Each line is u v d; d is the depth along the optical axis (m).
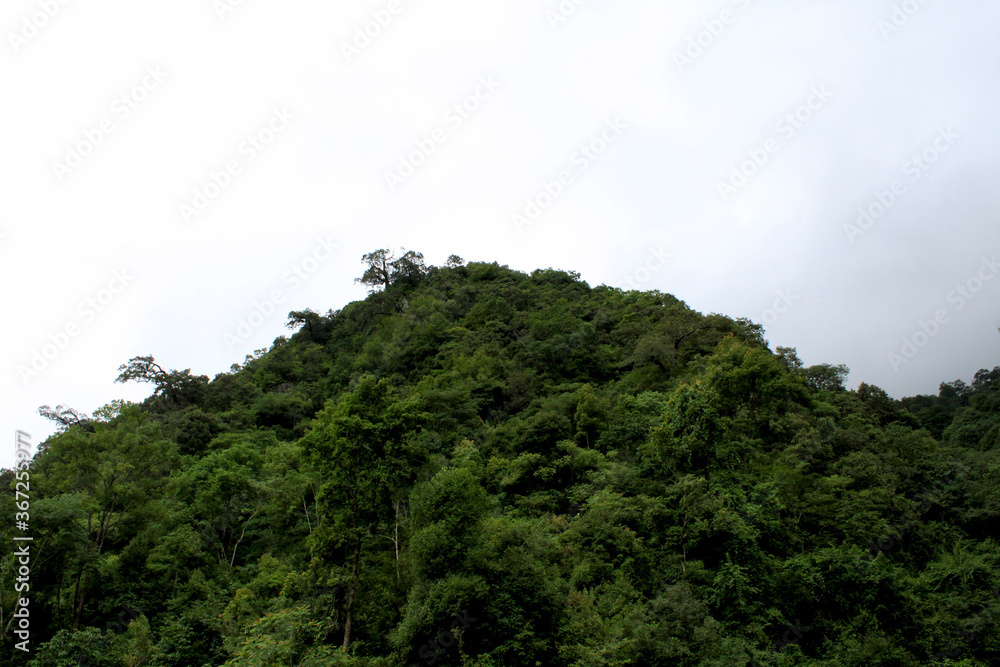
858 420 52.19
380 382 32.16
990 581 33.34
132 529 32.44
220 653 27.98
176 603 30.50
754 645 26.84
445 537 27.80
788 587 30.36
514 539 29.38
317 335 108.69
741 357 47.41
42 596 27.30
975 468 46.28
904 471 44.44
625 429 47.94
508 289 97.62
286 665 22.84
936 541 38.97
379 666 24.81
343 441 29.42
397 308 102.81
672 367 60.66
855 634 28.42
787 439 44.84
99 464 31.64
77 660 24.39
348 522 30.61
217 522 39.34
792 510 37.75
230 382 81.69
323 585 29.80
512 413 59.66
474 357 67.06
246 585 33.47
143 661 25.95
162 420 63.19
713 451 36.41
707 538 31.62
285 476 42.88
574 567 32.03
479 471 45.00
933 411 86.31
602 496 36.69
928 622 29.53
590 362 68.38
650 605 27.94
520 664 24.48
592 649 25.03
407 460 31.12
